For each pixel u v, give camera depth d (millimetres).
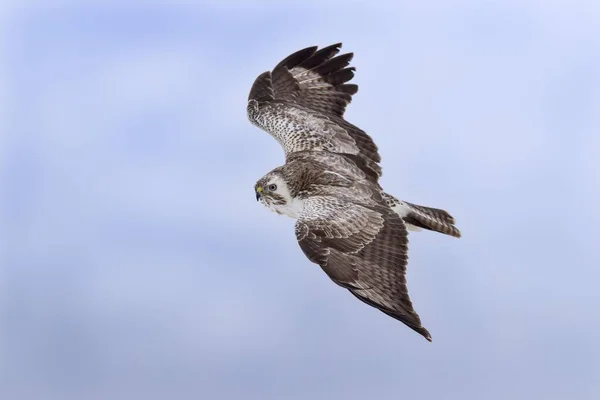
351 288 13531
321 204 14398
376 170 15539
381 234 14023
